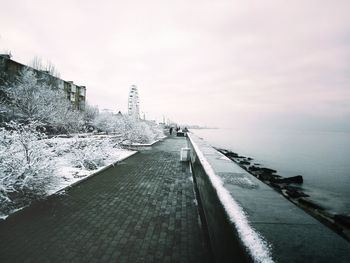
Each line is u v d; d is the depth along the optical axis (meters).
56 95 21.53
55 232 3.53
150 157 12.48
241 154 28.64
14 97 18.09
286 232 1.65
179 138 33.00
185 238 3.45
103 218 4.12
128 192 5.82
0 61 23.23
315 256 1.34
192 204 5.02
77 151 8.45
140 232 3.61
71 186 6.03
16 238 3.31
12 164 4.74
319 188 12.05
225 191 2.73
